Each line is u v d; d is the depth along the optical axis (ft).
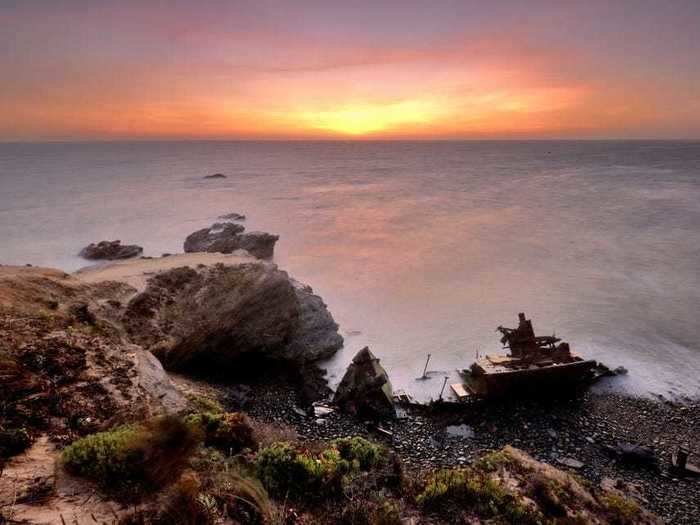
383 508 25.39
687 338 109.29
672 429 72.90
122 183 521.65
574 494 34.35
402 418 74.49
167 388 33.35
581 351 102.63
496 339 110.63
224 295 80.02
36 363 29.25
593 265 177.47
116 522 14.15
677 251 193.77
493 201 368.07
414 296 144.97
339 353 103.65
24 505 14.30
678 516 52.75
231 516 18.53
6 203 342.64
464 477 32.17
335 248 214.69
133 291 68.23
